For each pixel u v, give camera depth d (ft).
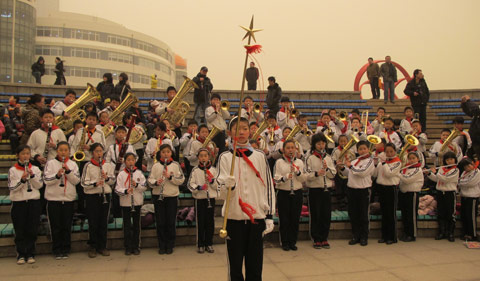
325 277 16.78
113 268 17.74
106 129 24.77
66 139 24.06
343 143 25.73
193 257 19.52
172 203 20.53
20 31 195.11
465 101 32.94
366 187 22.33
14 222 18.39
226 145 27.63
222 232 11.68
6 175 24.09
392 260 19.30
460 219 24.11
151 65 246.27
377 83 53.11
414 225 23.20
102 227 19.79
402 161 24.86
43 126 21.31
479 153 30.91
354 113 32.30
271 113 29.30
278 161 21.71
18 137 28.94
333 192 27.09
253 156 12.97
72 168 19.72
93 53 219.41
